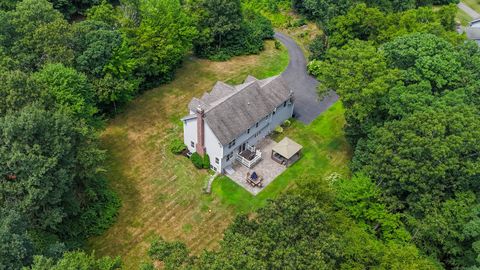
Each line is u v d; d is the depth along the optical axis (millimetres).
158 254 32031
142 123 58844
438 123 40281
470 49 53344
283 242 30891
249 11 82312
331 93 65750
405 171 39656
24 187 36750
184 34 66938
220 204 48344
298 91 66375
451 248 38500
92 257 34125
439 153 38312
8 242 30984
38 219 38562
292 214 32375
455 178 40375
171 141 56125
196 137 51844
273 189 50250
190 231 45500
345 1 75938
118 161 52875
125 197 48594
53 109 44062
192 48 74250
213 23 72062
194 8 71625
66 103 46438
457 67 48906
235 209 47844
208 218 46906
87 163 42312
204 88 66250
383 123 47625
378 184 42188
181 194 49344
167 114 60656
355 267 31984
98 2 83312
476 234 35938
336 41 66250
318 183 39000
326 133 58469
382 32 62188
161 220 46469
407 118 42375
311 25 86938
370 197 40344
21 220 34531
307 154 55125
